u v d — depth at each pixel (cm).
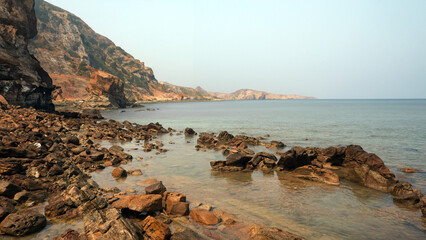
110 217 867
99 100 12394
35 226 866
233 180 1603
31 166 1459
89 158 1914
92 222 859
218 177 1659
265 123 5853
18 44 5562
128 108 13838
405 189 1366
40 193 1189
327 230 960
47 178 1376
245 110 12606
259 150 2656
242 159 1905
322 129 4622
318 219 1055
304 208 1168
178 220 1009
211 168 1873
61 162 1625
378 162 1755
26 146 1672
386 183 1443
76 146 2198
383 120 6512
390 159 2239
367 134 3916
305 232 941
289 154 1845
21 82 5209
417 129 4534
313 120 6638
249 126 5200
